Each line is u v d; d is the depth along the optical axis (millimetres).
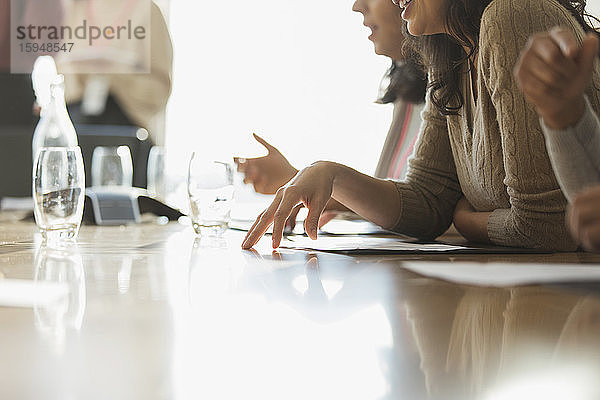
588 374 387
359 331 512
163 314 584
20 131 2426
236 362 423
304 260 1011
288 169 2023
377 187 1514
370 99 5047
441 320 550
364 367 409
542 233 1199
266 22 5023
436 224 1602
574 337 483
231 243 1335
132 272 873
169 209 2135
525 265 849
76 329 521
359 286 739
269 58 5039
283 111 5066
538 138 1188
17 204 2391
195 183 1489
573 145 833
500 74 1211
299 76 5047
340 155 5094
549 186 1197
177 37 5004
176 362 423
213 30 5016
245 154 5035
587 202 609
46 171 1299
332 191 1385
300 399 349
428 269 830
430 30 1445
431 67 1562
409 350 451
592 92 1149
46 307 614
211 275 840
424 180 1632
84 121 3006
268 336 498
